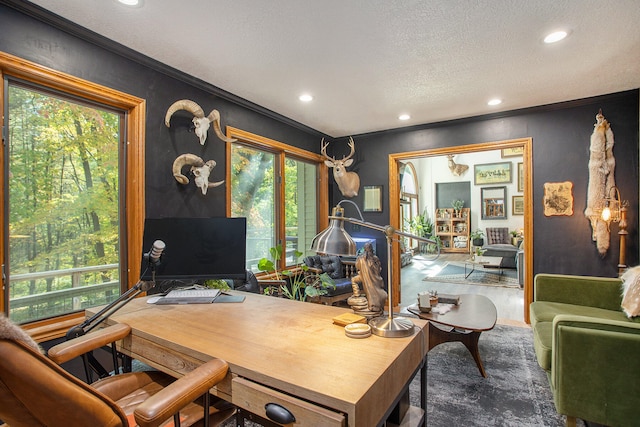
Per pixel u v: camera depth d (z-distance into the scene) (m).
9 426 0.87
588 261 3.49
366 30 2.22
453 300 3.01
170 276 2.06
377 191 4.79
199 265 2.10
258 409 1.03
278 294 3.61
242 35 2.28
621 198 3.34
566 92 3.33
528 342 3.20
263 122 3.86
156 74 2.68
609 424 1.65
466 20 2.11
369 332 1.36
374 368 1.07
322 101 3.58
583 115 3.52
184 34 2.27
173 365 1.33
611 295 2.70
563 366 1.76
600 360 1.67
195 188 2.99
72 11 2.00
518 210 9.71
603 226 3.35
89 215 2.37
